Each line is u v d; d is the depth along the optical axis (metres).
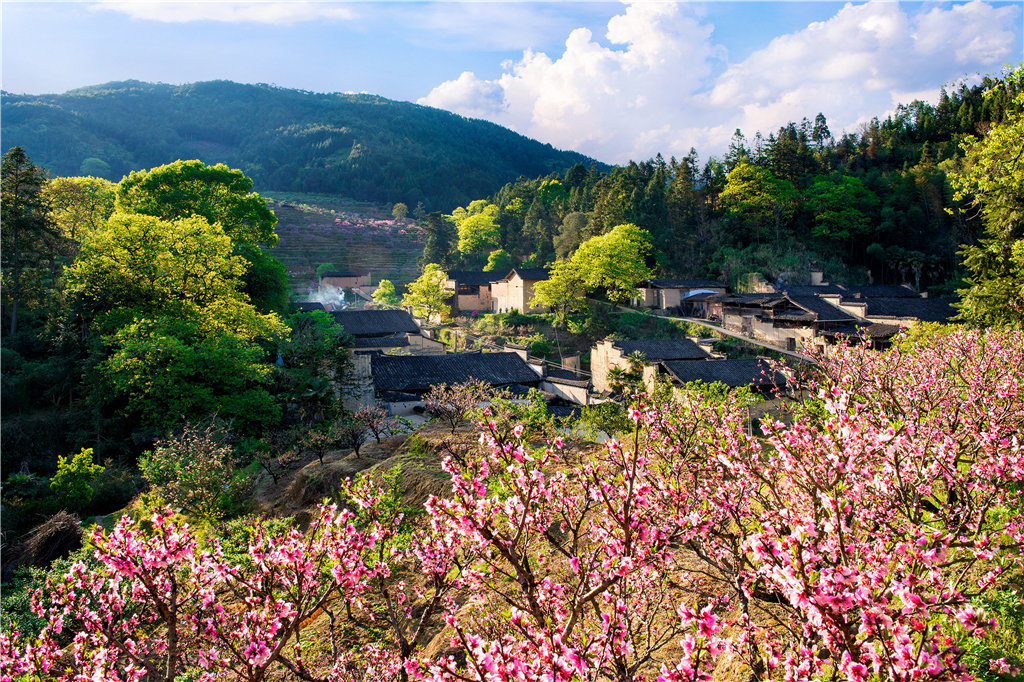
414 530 11.29
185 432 21.03
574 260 76.25
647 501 6.27
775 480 6.75
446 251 112.38
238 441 26.94
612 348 46.69
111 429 30.20
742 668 6.32
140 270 31.91
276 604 6.46
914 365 10.86
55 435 29.91
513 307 83.19
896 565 6.06
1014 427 7.79
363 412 24.91
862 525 5.90
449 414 23.03
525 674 4.53
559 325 71.81
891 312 55.72
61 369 32.28
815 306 58.00
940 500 7.25
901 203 86.94
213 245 33.50
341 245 131.00
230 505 16.48
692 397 8.18
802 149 105.25
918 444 6.44
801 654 4.91
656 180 94.12
